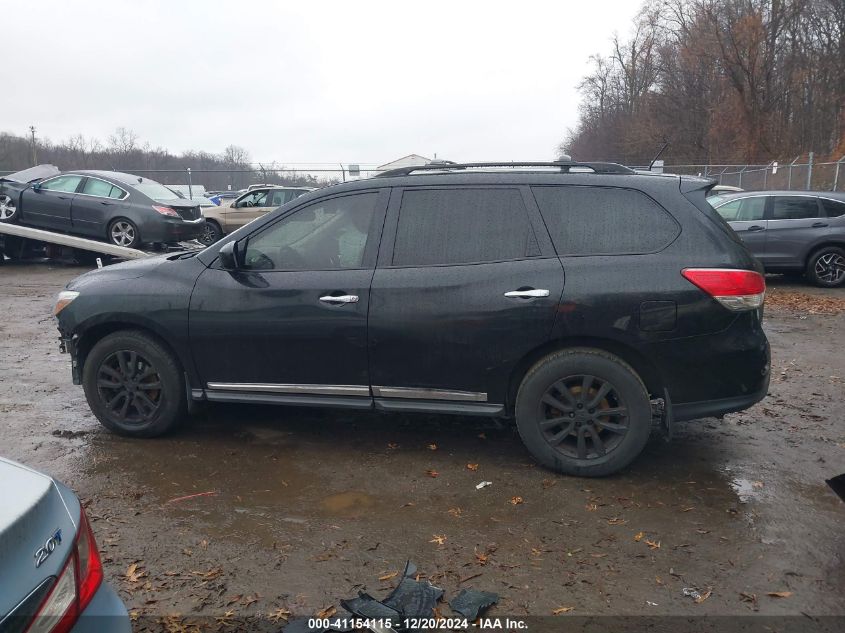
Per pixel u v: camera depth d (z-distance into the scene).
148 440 5.01
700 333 4.09
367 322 4.45
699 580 3.27
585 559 3.44
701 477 4.40
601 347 4.26
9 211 14.91
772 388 6.41
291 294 4.57
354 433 5.16
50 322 9.35
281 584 3.23
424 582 3.23
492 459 4.67
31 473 2.10
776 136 43.19
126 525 3.77
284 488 4.24
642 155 50.97
